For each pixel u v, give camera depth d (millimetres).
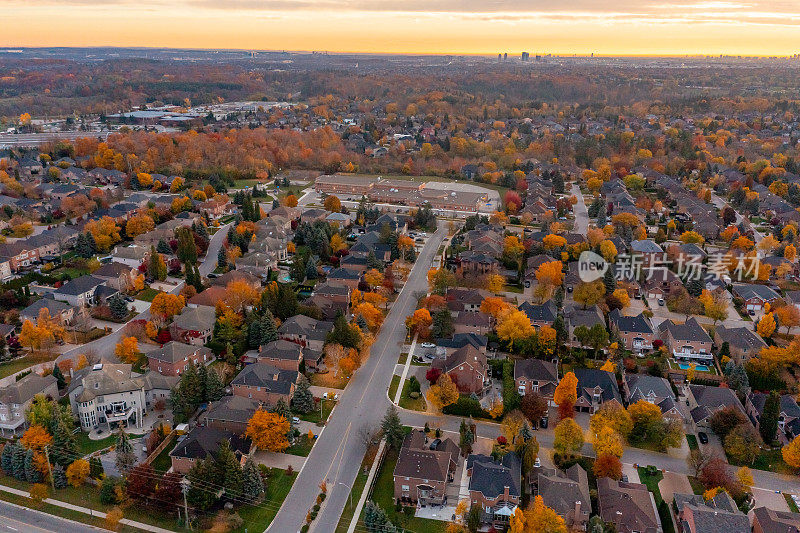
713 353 162000
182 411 129875
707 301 176000
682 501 107188
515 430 124250
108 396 127812
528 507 107062
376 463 120500
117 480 109812
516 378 142875
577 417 136375
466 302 179875
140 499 108500
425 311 166000
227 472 108812
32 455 112875
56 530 102188
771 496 113375
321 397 141250
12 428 124062
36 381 131875
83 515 105938
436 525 106000
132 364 149250
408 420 133750
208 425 127312
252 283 188500
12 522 103438
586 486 111625
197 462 109438
